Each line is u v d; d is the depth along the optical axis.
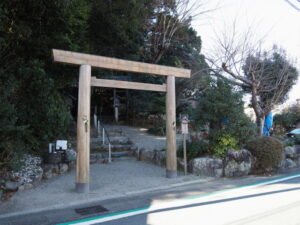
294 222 3.46
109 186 5.74
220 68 9.91
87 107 5.26
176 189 5.58
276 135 13.14
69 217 3.85
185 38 15.06
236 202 4.49
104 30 9.79
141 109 14.78
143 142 10.98
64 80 7.81
